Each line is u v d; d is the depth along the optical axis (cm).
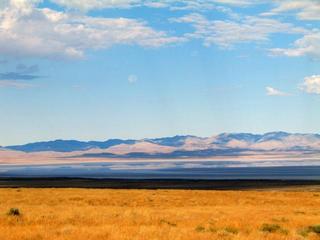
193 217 3738
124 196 6412
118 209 4406
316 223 3453
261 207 5069
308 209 4859
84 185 12694
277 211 4538
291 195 6994
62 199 5759
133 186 12225
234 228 2928
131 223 3191
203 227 2956
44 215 3553
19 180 16312
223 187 11681
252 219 3650
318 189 10300
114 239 2333
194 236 2498
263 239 2505
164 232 2622
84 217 3478
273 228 2955
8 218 3278
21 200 5547
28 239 2322
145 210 4294
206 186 12188
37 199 5716
